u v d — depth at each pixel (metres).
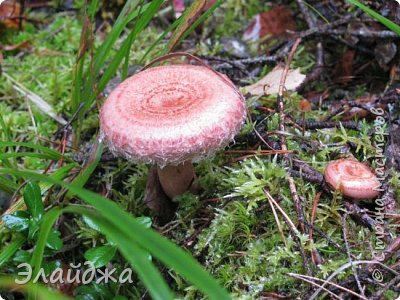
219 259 0.22
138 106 0.20
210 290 0.13
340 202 0.22
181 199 0.24
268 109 0.27
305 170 0.23
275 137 0.25
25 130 0.30
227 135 0.19
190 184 0.24
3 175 0.26
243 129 0.25
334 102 0.29
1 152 0.24
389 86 0.29
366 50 0.32
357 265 0.20
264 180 0.22
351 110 0.28
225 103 0.20
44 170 0.26
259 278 0.20
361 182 0.22
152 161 0.19
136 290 0.22
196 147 0.19
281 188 0.23
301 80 0.28
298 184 0.23
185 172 0.24
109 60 0.34
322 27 0.32
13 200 0.24
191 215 0.23
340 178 0.22
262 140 0.25
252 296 0.20
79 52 0.26
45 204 0.25
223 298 0.13
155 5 0.25
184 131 0.19
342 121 0.27
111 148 0.20
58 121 0.31
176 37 0.25
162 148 0.19
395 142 0.25
